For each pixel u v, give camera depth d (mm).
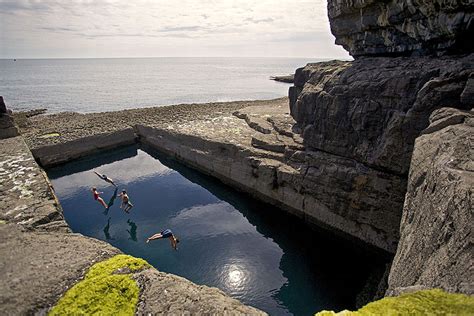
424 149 11188
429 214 8070
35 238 10859
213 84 122938
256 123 35062
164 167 34562
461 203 6656
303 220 22453
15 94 87688
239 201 26531
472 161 8281
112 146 38125
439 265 6297
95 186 29234
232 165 27734
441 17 16578
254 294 16000
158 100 80000
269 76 170375
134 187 29266
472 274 5164
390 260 17703
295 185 22297
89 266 8836
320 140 21812
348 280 17094
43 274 8461
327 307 15180
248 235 21516
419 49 19719
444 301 4676
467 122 11086
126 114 48438
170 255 18953
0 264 9062
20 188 18844
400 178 16797
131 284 7656
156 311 6785
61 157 33500
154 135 38312
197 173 32125
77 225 22281
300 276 17391
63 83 121312
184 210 25000
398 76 16844
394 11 19516
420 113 15000
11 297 7637
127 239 20594
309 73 31125
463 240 5953
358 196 18656
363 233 18828
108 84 119062
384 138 16891
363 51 25172
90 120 44812
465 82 13984
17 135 32312
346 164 19547
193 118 42938
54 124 43938
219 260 18594
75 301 7250
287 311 14930
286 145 25031
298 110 28109
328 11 27141
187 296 7105
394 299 4910
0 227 11602
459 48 17297
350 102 19203
